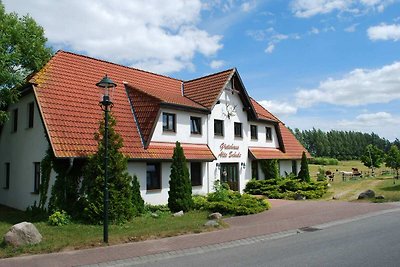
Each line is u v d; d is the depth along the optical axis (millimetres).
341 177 43125
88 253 9812
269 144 29531
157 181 20078
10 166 20969
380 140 138500
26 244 10492
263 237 11711
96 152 15195
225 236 11922
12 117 20922
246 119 27141
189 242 11062
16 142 20281
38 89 17297
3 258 9414
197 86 26141
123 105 20609
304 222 14180
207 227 13219
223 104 25062
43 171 16672
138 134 19547
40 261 9055
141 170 19031
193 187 22016
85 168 15117
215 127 24453
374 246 9570
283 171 30578
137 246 10578
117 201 14430
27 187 18688
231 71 25406
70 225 13867
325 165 75750
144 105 20453
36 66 18844
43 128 16797
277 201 22062
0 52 17031
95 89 19906
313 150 119562
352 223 13641
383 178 40312
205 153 22406
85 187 15586
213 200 18828
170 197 17766
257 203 18156
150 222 14562
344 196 23812
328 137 122688
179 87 26719
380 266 7703
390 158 41125
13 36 17922
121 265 8719
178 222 14469
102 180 14320
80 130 16969
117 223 14156
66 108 17422
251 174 27250
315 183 27016
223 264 8438
